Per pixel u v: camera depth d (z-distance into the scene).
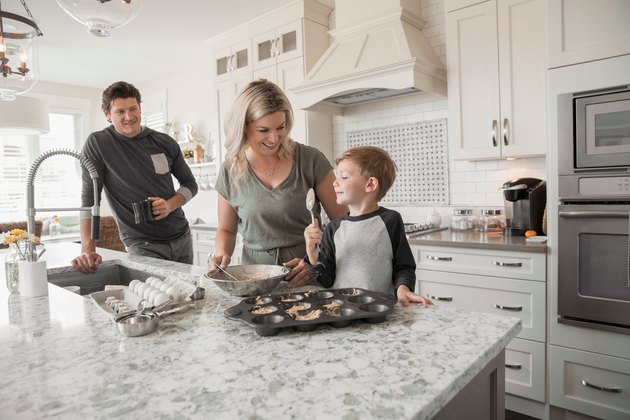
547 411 2.15
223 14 3.51
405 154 3.22
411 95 3.15
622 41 1.82
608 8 1.86
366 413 0.52
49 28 3.67
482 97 2.52
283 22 3.45
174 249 2.23
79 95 5.72
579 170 1.95
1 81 1.99
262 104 1.27
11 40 1.98
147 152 2.18
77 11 1.42
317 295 0.97
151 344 0.79
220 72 4.07
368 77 2.71
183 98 5.16
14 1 3.11
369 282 1.11
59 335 0.87
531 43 2.33
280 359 0.69
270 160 1.44
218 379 0.63
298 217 1.47
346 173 1.19
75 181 5.67
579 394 2.04
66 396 0.59
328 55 3.02
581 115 1.93
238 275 1.22
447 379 0.61
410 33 2.77
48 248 2.50
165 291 1.09
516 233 2.48
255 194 1.44
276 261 1.47
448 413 0.65
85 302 1.15
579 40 1.93
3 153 5.13
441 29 2.97
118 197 2.15
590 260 1.95
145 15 3.50
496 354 0.74
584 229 1.94
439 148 3.04
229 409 0.54
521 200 2.46
